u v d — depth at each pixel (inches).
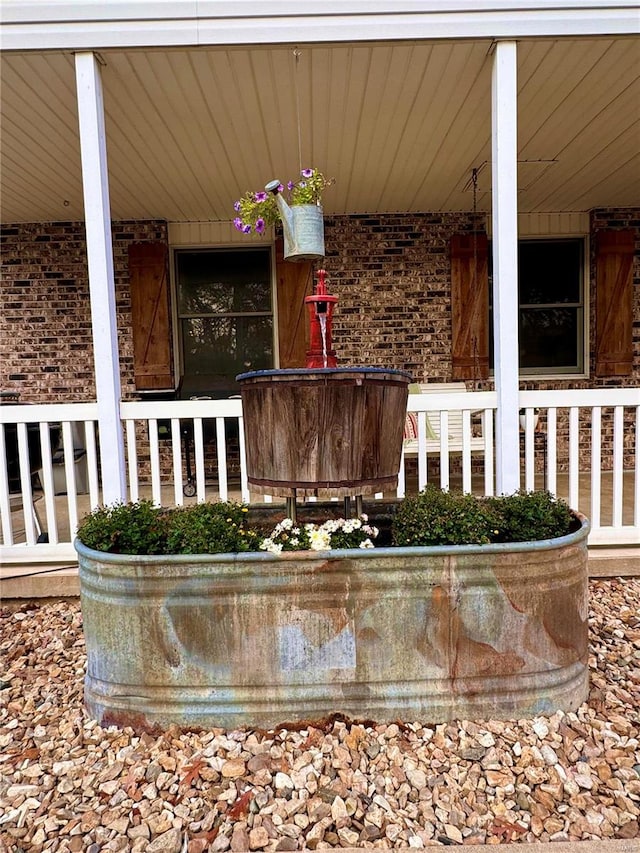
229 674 74.1
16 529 155.0
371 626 73.7
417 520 80.3
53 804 64.1
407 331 207.9
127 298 205.9
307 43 102.5
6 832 60.3
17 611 115.4
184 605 73.5
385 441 77.6
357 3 102.2
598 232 207.0
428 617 73.7
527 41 105.0
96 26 101.9
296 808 62.1
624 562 117.6
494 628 74.1
